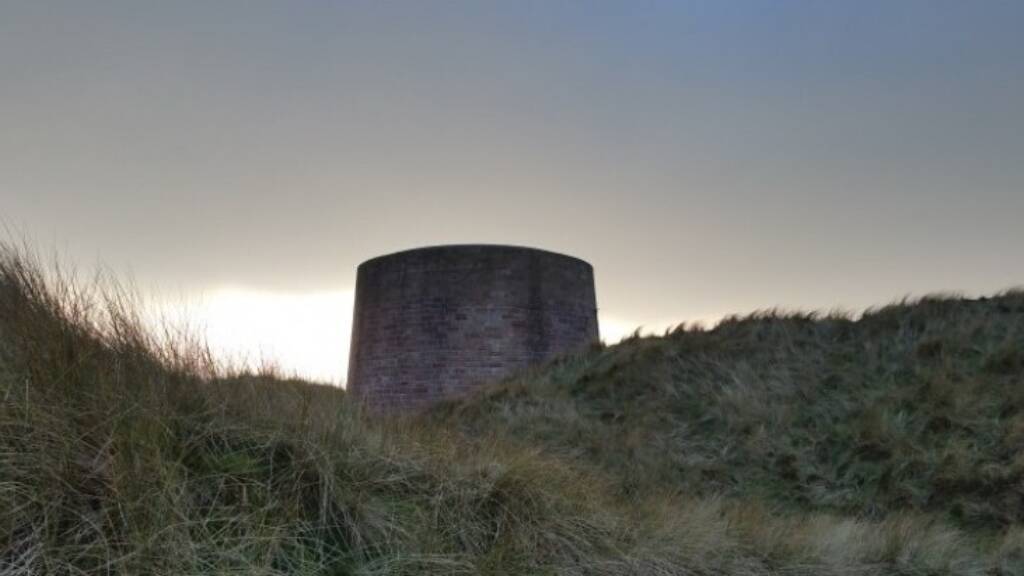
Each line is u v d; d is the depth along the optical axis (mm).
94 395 3359
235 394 4480
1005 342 12984
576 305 28219
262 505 3465
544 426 13266
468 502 4566
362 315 28641
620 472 10664
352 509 3803
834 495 9828
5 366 3303
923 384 12297
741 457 11516
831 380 13695
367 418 5527
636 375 15812
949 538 6844
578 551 4500
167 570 2732
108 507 2885
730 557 5289
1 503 2699
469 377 25000
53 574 2562
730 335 16984
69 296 3959
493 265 26109
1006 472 9125
